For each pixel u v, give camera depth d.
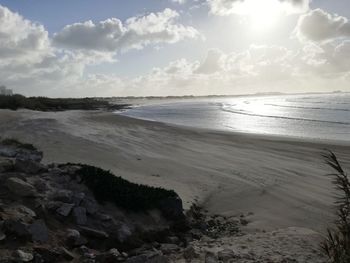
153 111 74.75
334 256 5.44
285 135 30.97
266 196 13.95
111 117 42.72
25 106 55.25
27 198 8.77
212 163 19.06
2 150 13.41
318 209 12.45
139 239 9.45
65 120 34.66
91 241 8.58
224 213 12.44
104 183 10.60
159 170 16.91
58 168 11.20
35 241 7.44
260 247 7.50
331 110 59.53
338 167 5.77
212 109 78.25
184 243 9.77
